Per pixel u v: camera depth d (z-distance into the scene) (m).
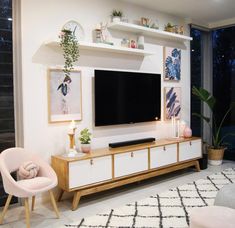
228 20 5.30
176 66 5.04
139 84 4.30
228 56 5.54
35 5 3.31
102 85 3.85
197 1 4.23
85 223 2.82
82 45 3.51
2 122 3.24
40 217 3.00
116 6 4.11
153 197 3.52
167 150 4.25
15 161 2.97
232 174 4.51
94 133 3.90
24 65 3.25
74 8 3.64
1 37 3.20
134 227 2.72
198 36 5.64
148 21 4.43
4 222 2.88
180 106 5.16
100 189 3.43
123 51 4.04
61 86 3.54
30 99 3.30
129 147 3.92
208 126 5.75
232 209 2.21
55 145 3.52
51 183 2.87
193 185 3.97
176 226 2.72
